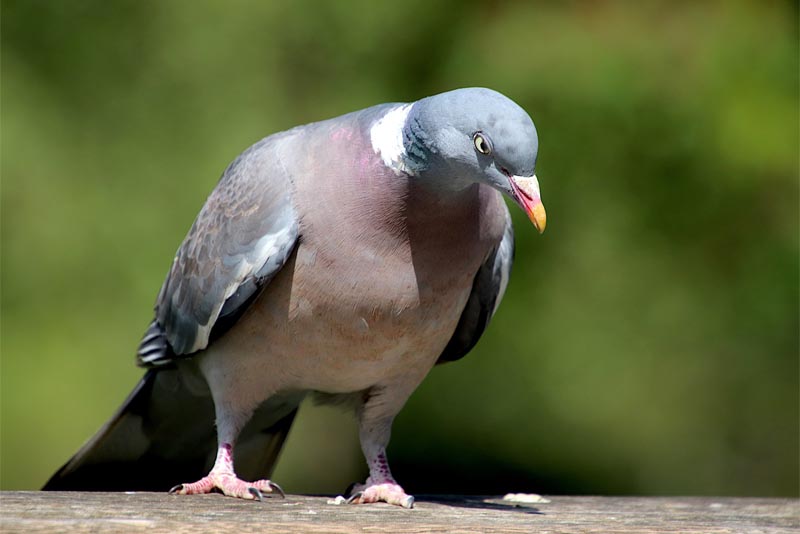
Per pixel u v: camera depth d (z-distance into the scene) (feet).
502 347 42.93
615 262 42.45
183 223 41.73
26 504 18.07
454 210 20.31
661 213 42.06
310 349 21.33
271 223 20.83
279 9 43.27
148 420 24.70
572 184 41.39
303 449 45.88
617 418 44.39
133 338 41.11
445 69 42.57
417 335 21.35
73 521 16.60
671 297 42.73
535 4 42.63
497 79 41.04
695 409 44.75
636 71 40.73
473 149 19.24
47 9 44.11
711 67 41.11
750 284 42.42
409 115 19.97
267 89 43.29
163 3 43.68
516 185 19.07
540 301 42.45
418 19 43.62
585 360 42.73
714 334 43.11
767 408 45.16
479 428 44.62
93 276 41.93
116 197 42.52
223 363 22.13
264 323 21.33
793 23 42.70
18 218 42.01
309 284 20.75
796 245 41.78
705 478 45.19
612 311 42.73
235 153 42.16
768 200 42.16
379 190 20.08
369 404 22.79
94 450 24.31
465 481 44.34
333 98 43.57
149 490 25.14
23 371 40.83
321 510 19.22
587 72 40.63
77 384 40.63
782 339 43.42
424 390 44.19
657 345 43.06
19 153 41.81
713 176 41.29
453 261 20.86
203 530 16.43
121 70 43.98
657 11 42.22
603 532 17.95
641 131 40.88
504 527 17.89
